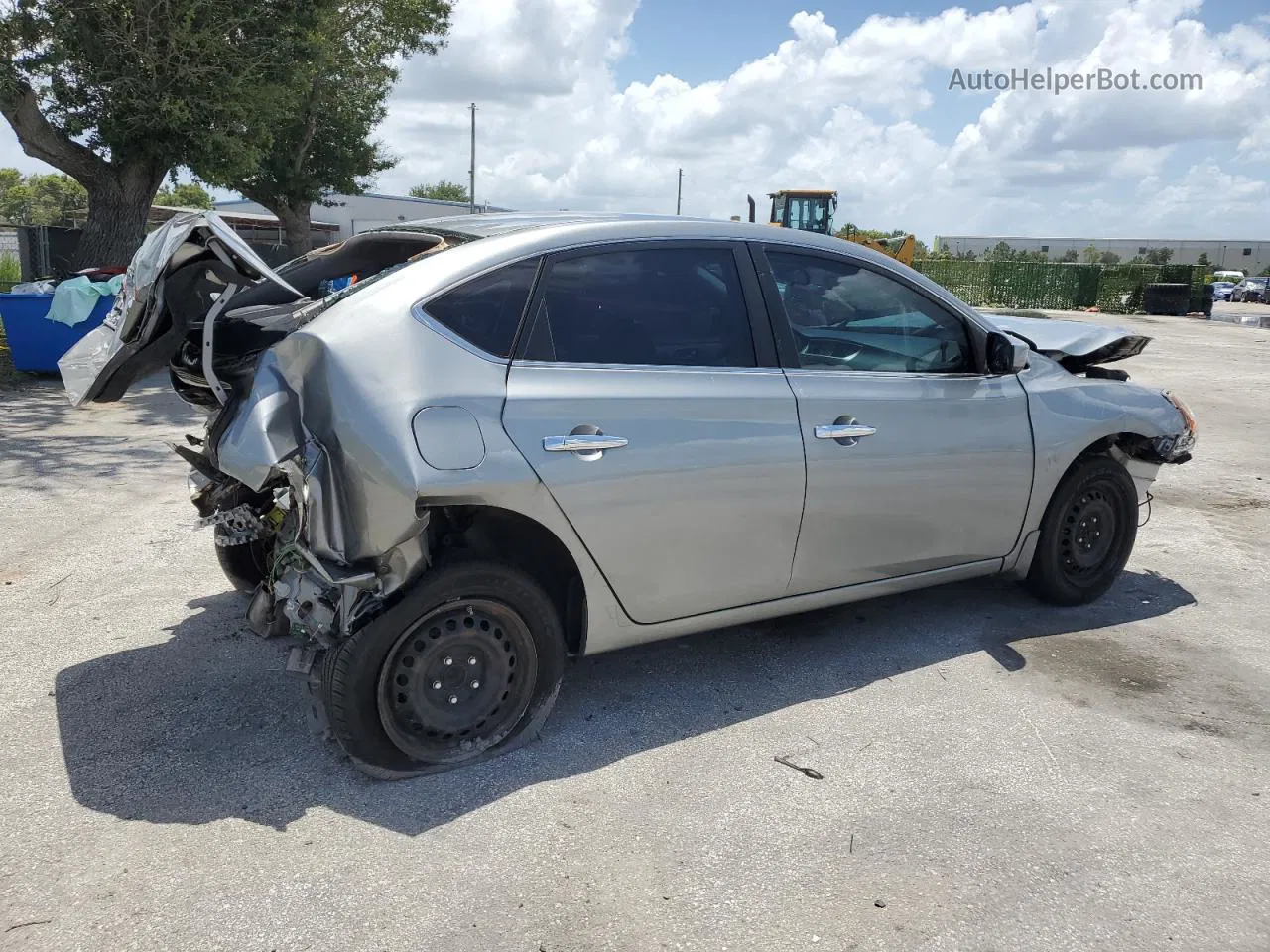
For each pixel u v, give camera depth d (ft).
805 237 13.17
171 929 8.37
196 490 13.60
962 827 10.11
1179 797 10.75
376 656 10.16
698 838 9.85
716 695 12.98
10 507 20.88
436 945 8.27
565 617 11.93
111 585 16.39
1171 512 22.90
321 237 155.12
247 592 15.42
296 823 9.93
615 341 11.45
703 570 11.99
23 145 47.19
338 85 87.04
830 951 8.30
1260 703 13.04
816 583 13.01
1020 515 14.78
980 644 14.80
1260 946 8.46
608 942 8.35
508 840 9.73
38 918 8.45
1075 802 10.61
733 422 11.82
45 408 32.45
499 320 10.82
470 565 10.51
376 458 9.71
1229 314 119.24
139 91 45.57
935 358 13.99
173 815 10.02
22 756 11.07
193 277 11.58
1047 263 121.70
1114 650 14.69
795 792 10.69
